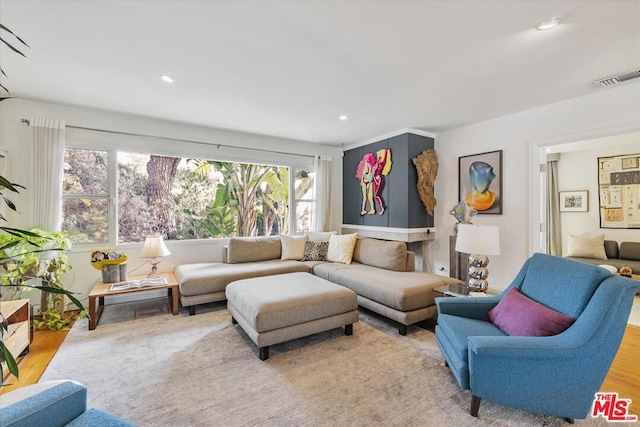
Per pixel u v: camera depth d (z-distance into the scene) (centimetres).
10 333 211
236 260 408
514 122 358
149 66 243
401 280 302
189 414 166
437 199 450
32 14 177
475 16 178
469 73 253
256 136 466
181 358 228
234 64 239
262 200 538
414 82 272
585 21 181
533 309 179
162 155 396
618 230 500
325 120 388
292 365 218
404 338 265
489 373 158
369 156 492
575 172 548
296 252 443
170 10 174
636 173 483
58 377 202
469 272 278
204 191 483
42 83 277
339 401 177
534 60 230
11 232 106
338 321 259
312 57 227
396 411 169
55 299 294
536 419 163
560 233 565
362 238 430
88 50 219
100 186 361
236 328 286
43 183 317
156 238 347
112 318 312
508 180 363
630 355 236
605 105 288
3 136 310
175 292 322
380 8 171
